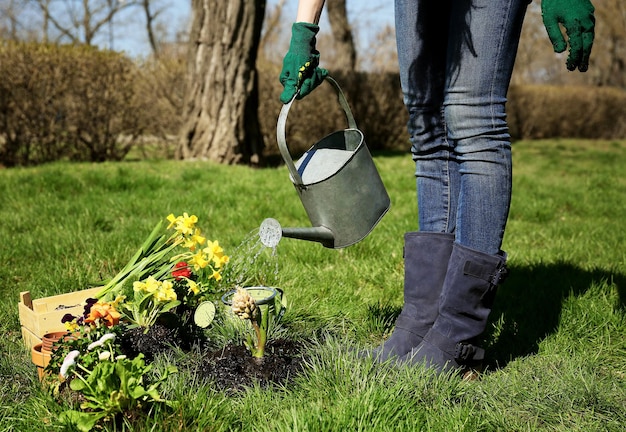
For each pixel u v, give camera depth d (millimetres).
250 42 8664
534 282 3174
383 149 13617
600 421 1817
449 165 2197
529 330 2545
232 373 2012
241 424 1760
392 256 3734
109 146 8953
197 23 8602
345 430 1660
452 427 1715
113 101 8625
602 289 2973
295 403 1837
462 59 1956
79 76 8344
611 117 21438
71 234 3965
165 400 1706
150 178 6301
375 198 2023
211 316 2236
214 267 2512
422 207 2250
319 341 2301
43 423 1723
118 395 1632
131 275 2334
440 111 2174
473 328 2076
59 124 8398
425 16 2102
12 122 8148
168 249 2383
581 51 1706
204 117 8695
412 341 2152
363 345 2414
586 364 2201
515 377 2088
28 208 4918
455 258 2061
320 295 2965
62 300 2426
